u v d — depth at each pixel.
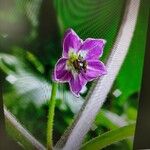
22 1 0.13
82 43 0.14
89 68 0.14
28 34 0.14
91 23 0.14
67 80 0.14
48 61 0.14
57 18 0.13
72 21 0.13
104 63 0.14
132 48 0.14
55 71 0.14
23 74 0.14
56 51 0.14
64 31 0.14
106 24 0.14
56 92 0.14
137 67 0.14
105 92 0.14
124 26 0.14
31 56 0.14
